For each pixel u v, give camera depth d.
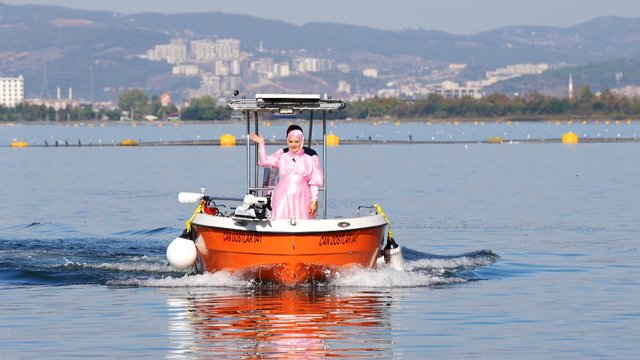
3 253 36.00
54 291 28.67
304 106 30.06
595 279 30.41
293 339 22.89
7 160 100.19
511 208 51.44
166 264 33.44
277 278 28.98
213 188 63.84
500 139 138.12
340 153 107.00
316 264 28.61
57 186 67.19
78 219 47.88
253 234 28.41
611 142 134.00
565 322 24.44
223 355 21.53
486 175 74.44
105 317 25.16
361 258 29.25
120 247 37.78
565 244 38.22
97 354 21.56
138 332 23.55
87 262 33.88
